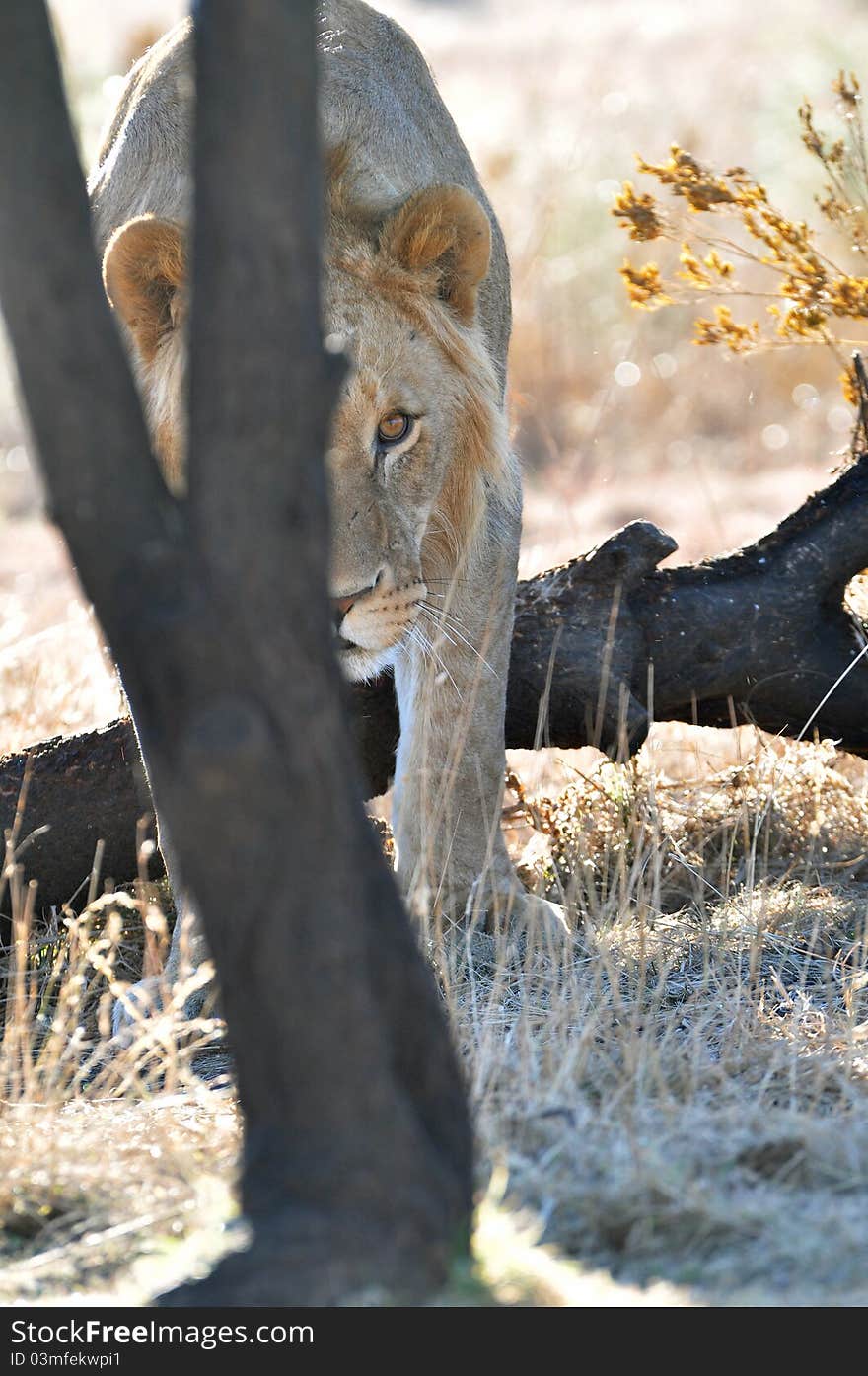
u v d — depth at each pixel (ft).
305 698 11.59
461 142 27.22
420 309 22.26
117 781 24.49
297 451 11.55
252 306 11.30
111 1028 22.20
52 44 11.08
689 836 26.16
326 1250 11.99
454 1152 12.81
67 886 25.04
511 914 24.02
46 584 48.88
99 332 11.24
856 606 27.73
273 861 11.45
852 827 26.17
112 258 21.31
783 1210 14.52
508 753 32.35
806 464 59.41
